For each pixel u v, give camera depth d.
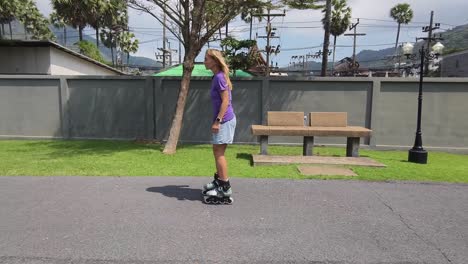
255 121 10.55
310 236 3.88
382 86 10.21
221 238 3.81
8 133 11.23
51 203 4.82
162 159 7.89
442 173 6.89
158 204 4.80
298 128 8.27
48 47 14.95
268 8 8.77
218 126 4.68
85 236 3.82
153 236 3.84
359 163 7.41
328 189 5.61
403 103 10.20
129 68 44.44
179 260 3.35
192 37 8.80
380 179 6.29
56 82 10.95
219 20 9.13
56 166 7.02
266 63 24.94
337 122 8.80
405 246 3.68
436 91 10.06
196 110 10.60
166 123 10.71
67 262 3.30
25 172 6.50
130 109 10.84
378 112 10.27
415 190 5.64
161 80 10.58
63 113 10.98
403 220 4.38
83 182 5.83
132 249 3.55
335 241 3.77
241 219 4.33
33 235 3.84
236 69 13.69
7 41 14.29
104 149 9.17
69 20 36.31
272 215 4.47
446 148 10.12
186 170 6.79
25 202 4.86
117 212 4.51
